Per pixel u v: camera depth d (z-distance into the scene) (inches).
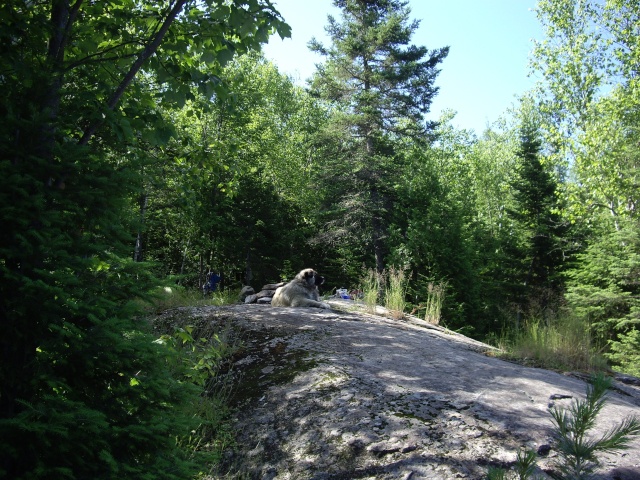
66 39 176.9
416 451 185.8
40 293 127.6
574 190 863.7
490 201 1550.2
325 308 406.9
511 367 276.8
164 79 206.8
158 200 711.1
